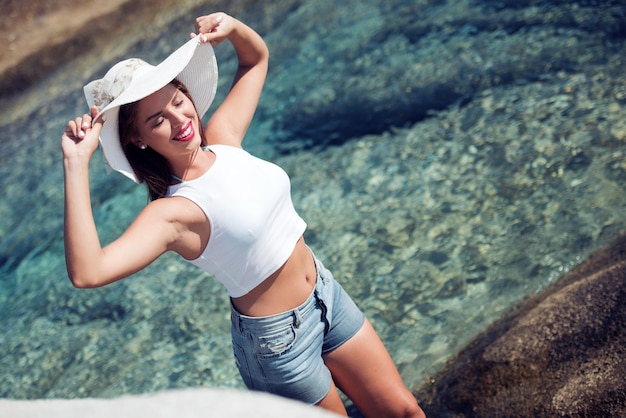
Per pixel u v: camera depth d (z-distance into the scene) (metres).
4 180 6.82
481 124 5.37
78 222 2.18
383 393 2.86
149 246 2.31
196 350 4.30
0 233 6.17
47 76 8.21
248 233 2.48
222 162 2.54
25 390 4.41
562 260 4.03
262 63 3.15
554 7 6.47
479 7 6.85
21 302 5.27
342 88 6.36
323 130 5.97
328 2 7.78
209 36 2.75
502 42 6.22
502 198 4.65
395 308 4.13
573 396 2.95
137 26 8.44
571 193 4.49
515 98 5.52
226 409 1.58
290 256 2.61
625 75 5.35
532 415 3.01
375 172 5.30
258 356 2.63
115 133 2.48
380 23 7.11
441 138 5.39
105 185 6.28
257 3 8.16
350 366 2.82
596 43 5.83
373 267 4.47
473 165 5.02
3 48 8.41
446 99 5.79
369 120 5.89
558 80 5.55
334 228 4.89
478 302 3.97
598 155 4.70
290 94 6.53
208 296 4.71
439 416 3.31
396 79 6.22
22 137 7.44
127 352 4.43
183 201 2.43
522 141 5.05
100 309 4.88
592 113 5.08
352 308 2.83
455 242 4.45
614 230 4.11
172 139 2.46
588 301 3.32
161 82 2.40
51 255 5.66
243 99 3.04
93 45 8.38
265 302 2.59
